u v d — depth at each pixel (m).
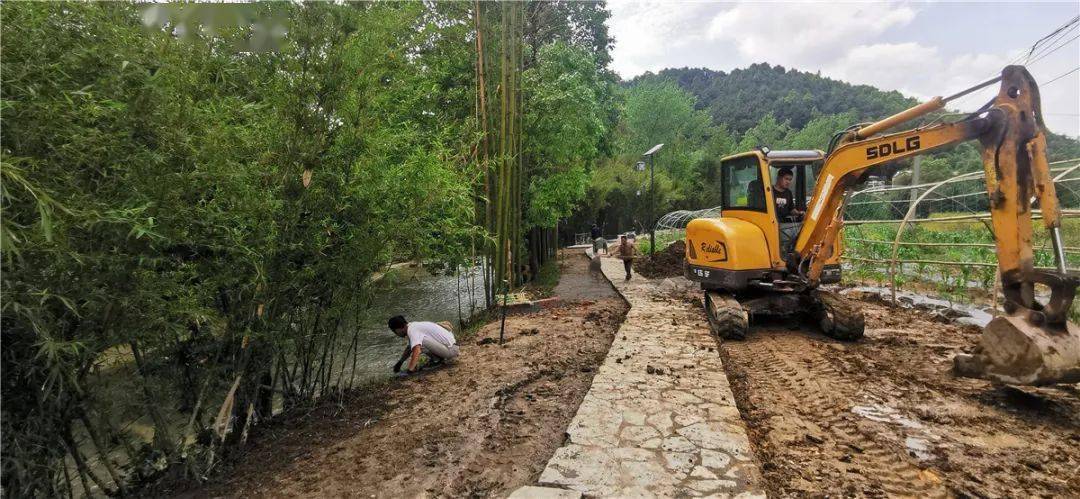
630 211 31.98
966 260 9.45
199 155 2.72
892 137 4.81
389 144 4.26
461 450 3.53
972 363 3.99
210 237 3.05
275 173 3.43
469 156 8.44
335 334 4.49
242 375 3.54
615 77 18.67
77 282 2.32
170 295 2.88
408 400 4.63
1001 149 3.78
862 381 4.62
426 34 4.84
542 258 18.00
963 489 2.80
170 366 3.24
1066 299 3.55
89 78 2.31
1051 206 3.69
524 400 4.52
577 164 13.41
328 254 3.94
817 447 3.38
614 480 2.89
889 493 2.79
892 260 8.55
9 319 2.22
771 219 6.37
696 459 3.12
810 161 6.67
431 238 4.86
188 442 3.59
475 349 6.50
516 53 10.34
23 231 2.05
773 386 4.62
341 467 3.35
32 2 2.16
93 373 2.73
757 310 6.82
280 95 3.42
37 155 2.16
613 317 8.33
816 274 5.86
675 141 44.22
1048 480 2.87
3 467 2.35
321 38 3.40
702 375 4.77
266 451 3.65
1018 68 3.71
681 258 15.62
